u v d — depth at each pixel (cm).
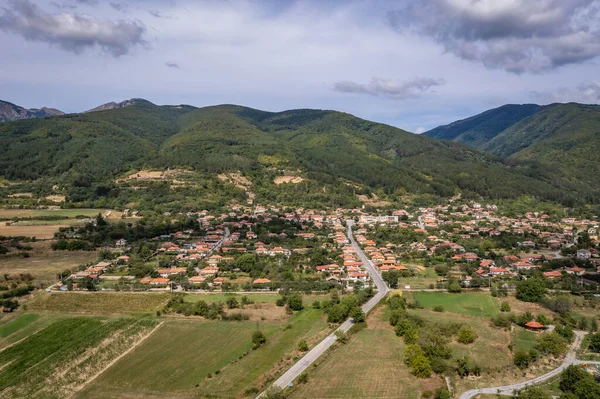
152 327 14950
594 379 10581
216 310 16038
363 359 12206
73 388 11219
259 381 11162
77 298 17850
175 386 11100
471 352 12500
